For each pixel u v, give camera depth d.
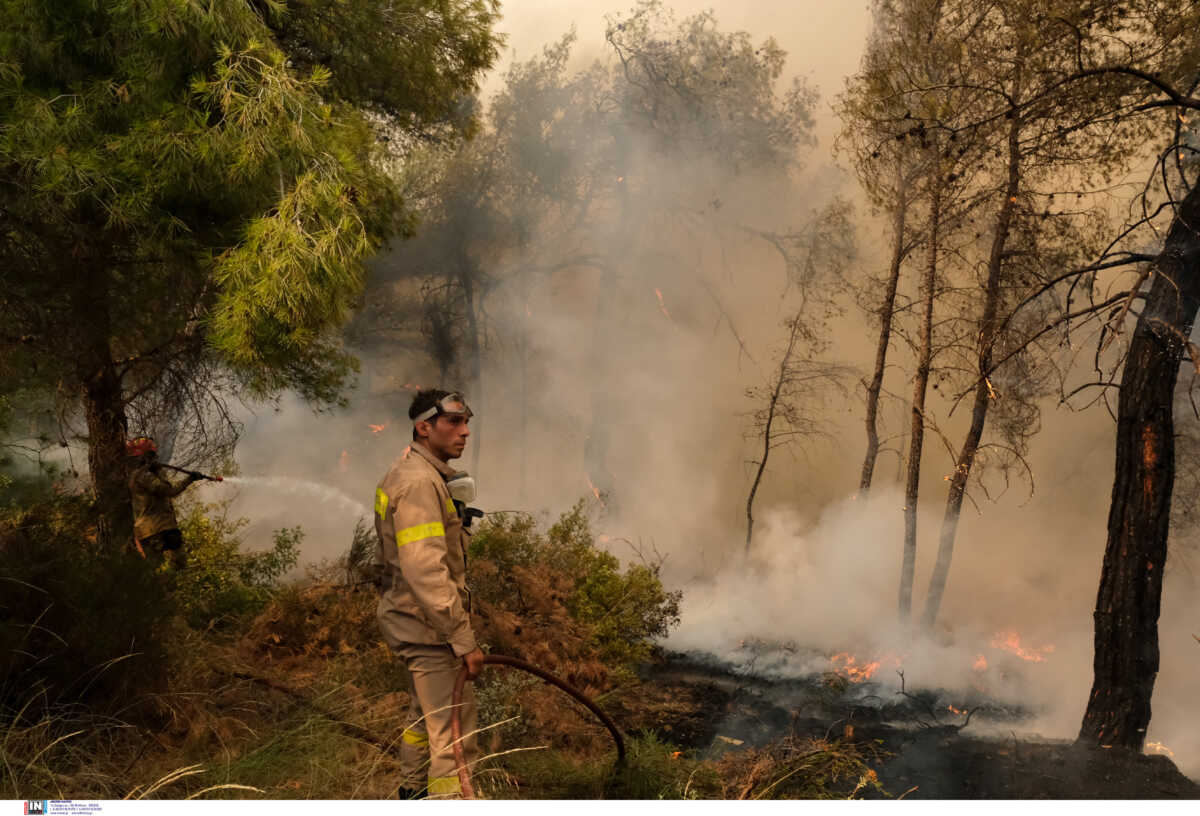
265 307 4.44
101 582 4.16
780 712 8.17
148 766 3.45
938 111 9.21
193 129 4.43
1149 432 7.37
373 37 7.58
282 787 3.43
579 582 8.21
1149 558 7.34
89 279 5.13
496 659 3.32
